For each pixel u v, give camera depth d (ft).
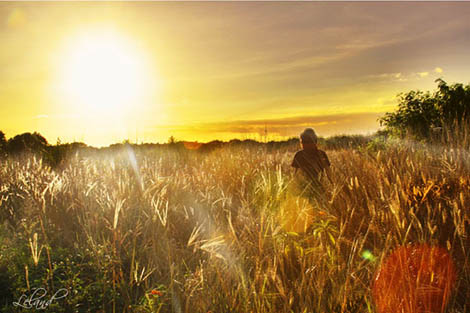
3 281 9.96
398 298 7.74
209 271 9.15
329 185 15.21
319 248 9.65
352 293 8.12
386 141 25.55
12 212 14.42
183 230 12.66
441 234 9.70
